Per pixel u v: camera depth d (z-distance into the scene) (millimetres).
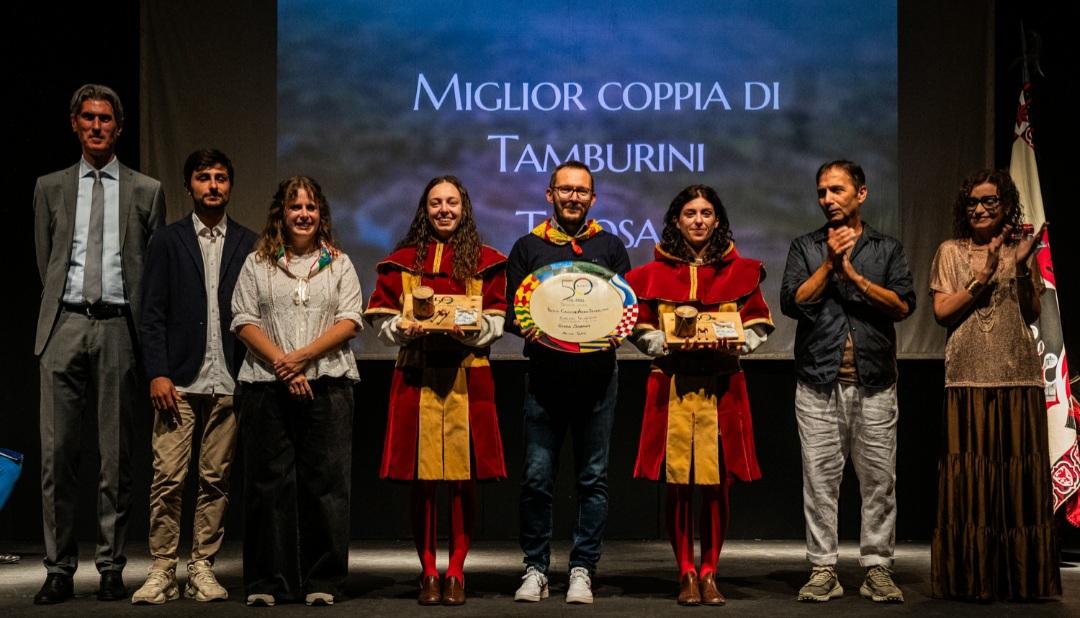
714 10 5238
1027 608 3604
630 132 5223
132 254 3900
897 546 5125
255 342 3609
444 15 5250
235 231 3936
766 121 5223
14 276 5355
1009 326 3777
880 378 3766
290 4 5238
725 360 3754
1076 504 4738
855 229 3893
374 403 5348
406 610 3531
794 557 4781
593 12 5238
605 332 3635
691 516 3746
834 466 3811
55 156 5332
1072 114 5355
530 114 5223
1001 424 3760
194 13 5207
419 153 5234
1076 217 5367
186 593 3832
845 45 5223
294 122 5230
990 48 5191
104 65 5332
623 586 4020
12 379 5363
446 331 3570
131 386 3902
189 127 5195
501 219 5215
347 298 3721
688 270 3785
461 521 3752
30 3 5324
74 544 3852
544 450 3760
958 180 5191
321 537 3688
